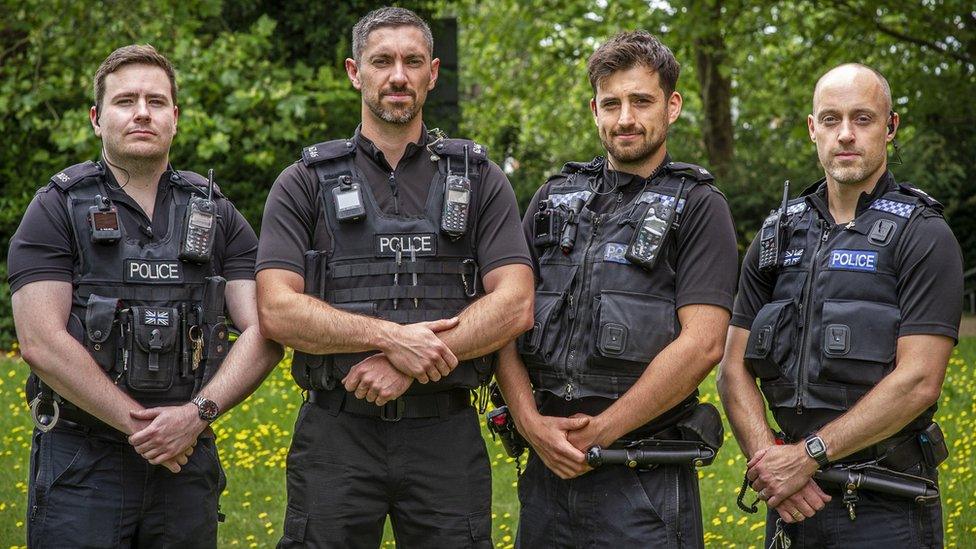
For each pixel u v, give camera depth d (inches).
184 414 128.1
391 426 130.6
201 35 447.8
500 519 215.6
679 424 133.4
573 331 133.6
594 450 128.7
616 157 136.0
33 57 406.6
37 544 128.7
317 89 446.3
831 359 126.2
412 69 131.5
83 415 129.0
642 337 130.1
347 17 460.8
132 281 129.7
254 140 422.0
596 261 134.4
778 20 496.4
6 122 426.3
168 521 132.6
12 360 349.1
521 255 131.7
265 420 274.1
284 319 126.3
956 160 545.3
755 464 129.4
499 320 127.4
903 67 502.0
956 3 443.2
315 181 132.7
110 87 132.5
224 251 139.6
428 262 130.6
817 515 129.2
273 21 416.8
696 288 131.2
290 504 133.1
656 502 131.8
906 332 124.0
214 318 133.2
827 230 132.0
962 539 196.7
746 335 139.1
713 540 202.5
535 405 134.6
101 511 128.7
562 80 631.8
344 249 130.6
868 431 122.5
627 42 134.9
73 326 127.5
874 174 131.3
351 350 126.1
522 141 669.9
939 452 128.0
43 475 129.2
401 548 135.3
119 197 132.3
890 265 126.6
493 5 642.8
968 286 559.8
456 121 494.9
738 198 517.0
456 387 131.8
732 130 582.2
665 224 131.6
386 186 132.6
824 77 132.8
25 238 128.6
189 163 434.3
